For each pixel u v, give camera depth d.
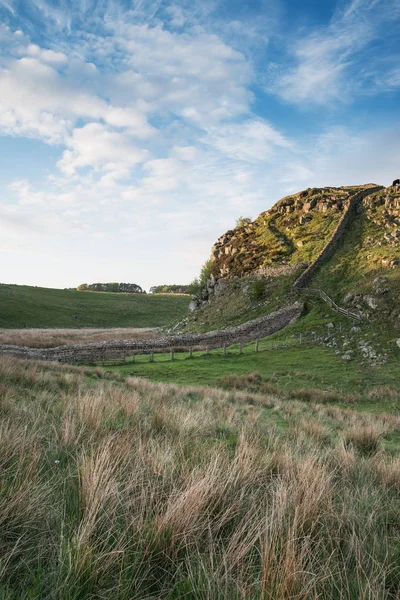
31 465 3.71
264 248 64.75
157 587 2.71
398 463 5.97
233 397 16.52
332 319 39.09
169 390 15.90
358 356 30.16
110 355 33.25
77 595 2.38
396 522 4.02
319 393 21.78
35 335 50.69
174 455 4.97
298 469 4.82
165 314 108.38
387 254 47.16
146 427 6.90
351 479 5.31
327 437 9.28
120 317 98.00
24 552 2.73
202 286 67.88
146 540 2.94
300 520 3.41
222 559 2.75
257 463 5.15
